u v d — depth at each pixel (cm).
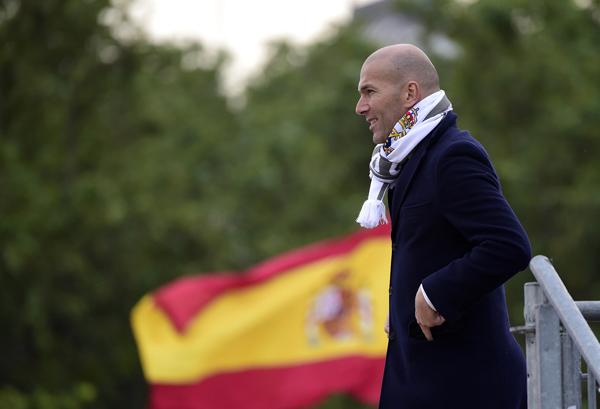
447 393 1321
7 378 7275
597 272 7556
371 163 1404
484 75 8019
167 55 7894
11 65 6838
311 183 10362
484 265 1259
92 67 7050
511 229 1266
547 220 7762
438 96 1364
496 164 7550
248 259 9119
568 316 1279
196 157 9512
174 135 9419
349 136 10956
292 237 9881
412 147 1345
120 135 7844
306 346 4691
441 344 1328
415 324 1316
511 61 7931
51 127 7194
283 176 10256
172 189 8519
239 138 10250
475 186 1291
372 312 4681
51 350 7419
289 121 10781
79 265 7194
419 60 1373
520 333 1412
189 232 8069
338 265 4672
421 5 9162
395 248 1372
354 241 4675
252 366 4725
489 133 8031
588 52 7788
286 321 4716
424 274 1327
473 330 1329
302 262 4725
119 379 8312
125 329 7788
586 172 7475
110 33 7038
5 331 7175
